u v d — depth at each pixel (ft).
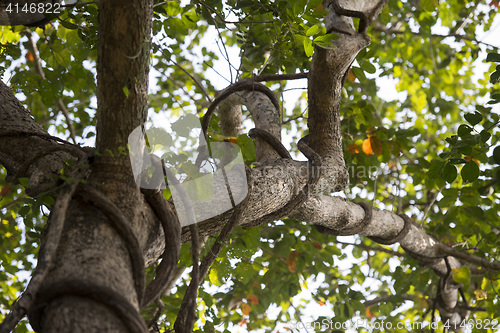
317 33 6.52
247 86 7.58
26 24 7.02
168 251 4.53
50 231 3.77
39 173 4.82
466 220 11.82
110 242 3.91
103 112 4.50
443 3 16.08
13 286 13.87
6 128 5.66
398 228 9.19
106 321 3.30
